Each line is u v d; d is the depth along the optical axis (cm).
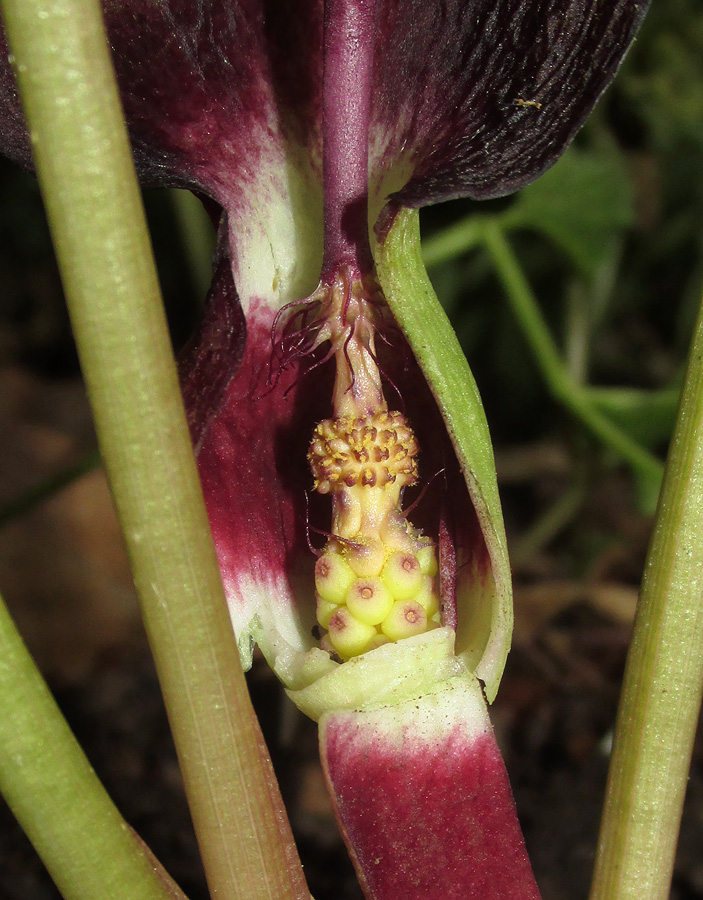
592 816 31
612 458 50
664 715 19
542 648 40
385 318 19
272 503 20
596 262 42
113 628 47
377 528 19
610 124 59
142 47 19
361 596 19
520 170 18
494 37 18
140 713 39
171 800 34
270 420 20
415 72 19
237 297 18
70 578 49
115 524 53
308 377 20
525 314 40
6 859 32
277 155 19
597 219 40
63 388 78
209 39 19
